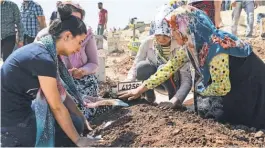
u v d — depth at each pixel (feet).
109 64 16.58
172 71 7.20
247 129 6.58
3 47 12.75
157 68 8.31
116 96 7.55
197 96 7.13
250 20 19.10
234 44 6.46
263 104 6.75
